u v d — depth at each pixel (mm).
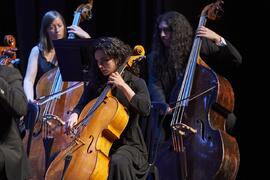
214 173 6805
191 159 7023
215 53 7688
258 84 8750
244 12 8750
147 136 7359
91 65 6930
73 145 6434
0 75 5953
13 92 5773
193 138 7066
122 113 6445
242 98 8883
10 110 5820
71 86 7598
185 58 7621
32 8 9523
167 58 7676
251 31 8727
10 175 5805
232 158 6918
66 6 9570
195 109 7188
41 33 8391
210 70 7277
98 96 6883
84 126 6512
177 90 7449
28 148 7617
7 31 9867
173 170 7148
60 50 7035
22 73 9531
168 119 7508
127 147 6520
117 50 6617
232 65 7742
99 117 6496
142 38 9047
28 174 6102
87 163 6172
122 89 6477
